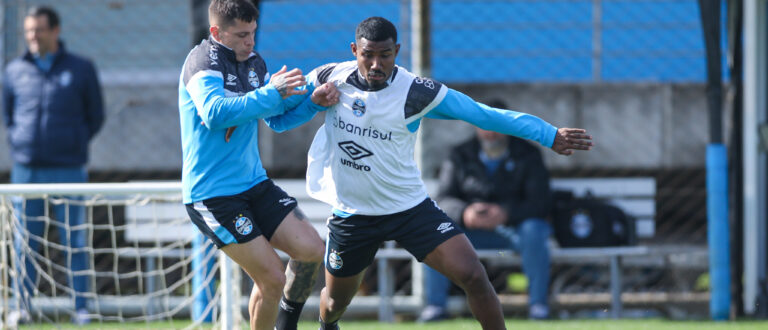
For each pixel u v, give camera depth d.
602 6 30.03
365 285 26.23
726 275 22.67
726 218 22.70
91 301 23.34
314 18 29.75
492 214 23.03
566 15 30.06
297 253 14.95
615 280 23.38
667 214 29.72
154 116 29.05
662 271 25.66
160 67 29.67
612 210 24.44
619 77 30.36
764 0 24.17
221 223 14.54
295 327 15.94
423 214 14.49
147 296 21.03
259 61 14.97
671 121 29.34
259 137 28.88
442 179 24.02
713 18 22.48
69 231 21.31
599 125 29.33
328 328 16.25
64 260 24.94
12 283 21.36
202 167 14.46
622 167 29.41
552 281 26.61
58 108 23.33
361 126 14.12
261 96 13.55
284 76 13.63
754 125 23.67
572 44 30.09
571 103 29.25
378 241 14.81
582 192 26.19
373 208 14.53
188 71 14.10
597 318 23.36
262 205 15.08
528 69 30.38
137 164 28.97
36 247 23.36
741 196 23.81
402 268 27.73
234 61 14.38
